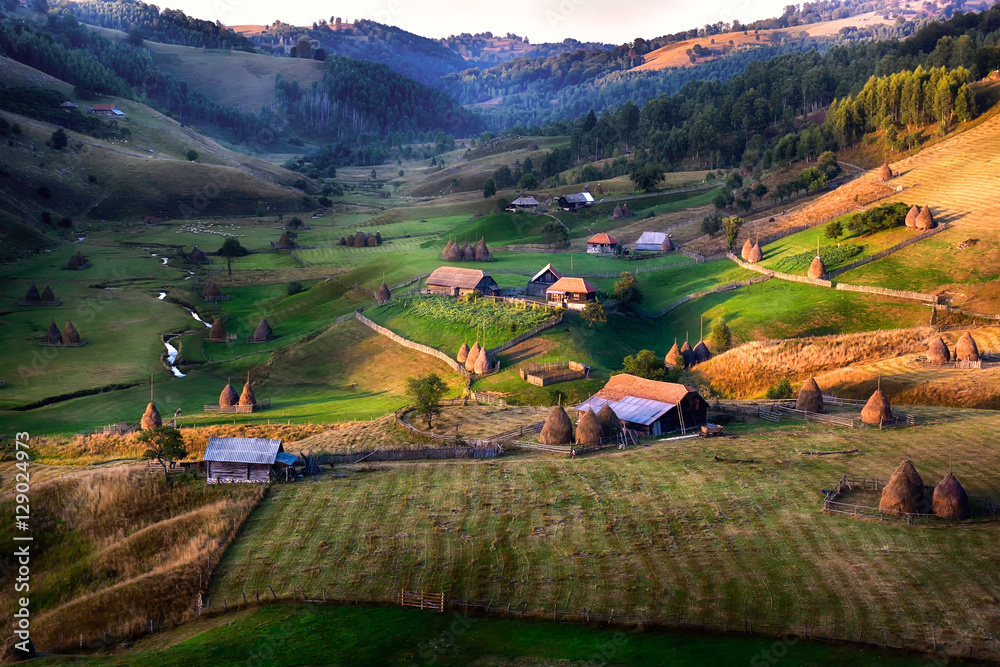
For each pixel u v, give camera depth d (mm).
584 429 82875
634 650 48062
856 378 100750
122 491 74188
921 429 79438
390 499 69000
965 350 102500
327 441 92125
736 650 47062
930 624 47688
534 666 47250
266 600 56656
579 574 55781
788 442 78062
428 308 144125
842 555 55531
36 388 119688
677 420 86688
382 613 54062
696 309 142875
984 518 59188
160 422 102062
